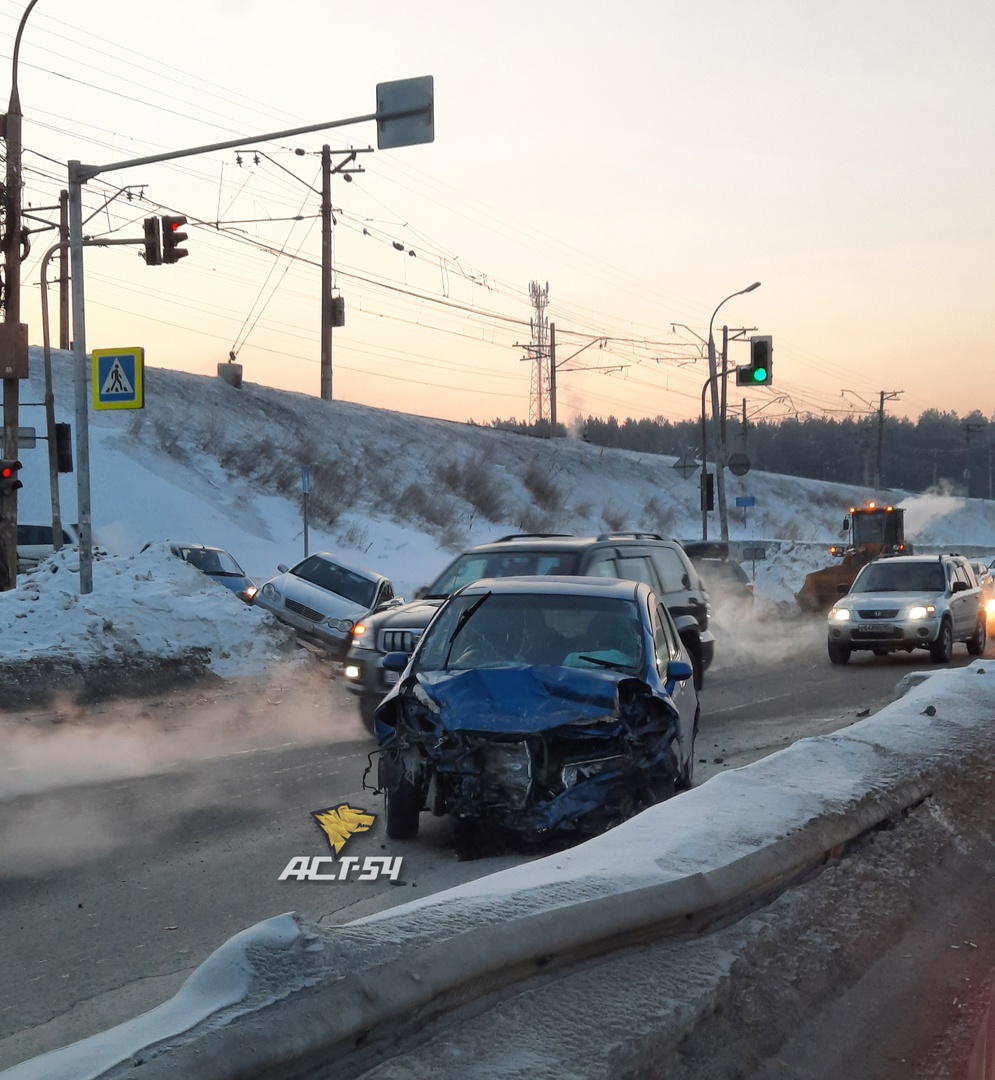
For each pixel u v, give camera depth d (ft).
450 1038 11.43
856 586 73.05
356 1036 10.55
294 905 20.13
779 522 289.74
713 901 15.69
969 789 27.58
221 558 80.23
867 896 19.39
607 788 23.08
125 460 133.49
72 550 64.08
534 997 12.62
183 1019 10.18
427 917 13.00
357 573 67.00
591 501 233.55
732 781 22.77
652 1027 12.55
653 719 24.77
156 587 58.65
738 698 52.85
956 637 71.00
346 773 33.19
